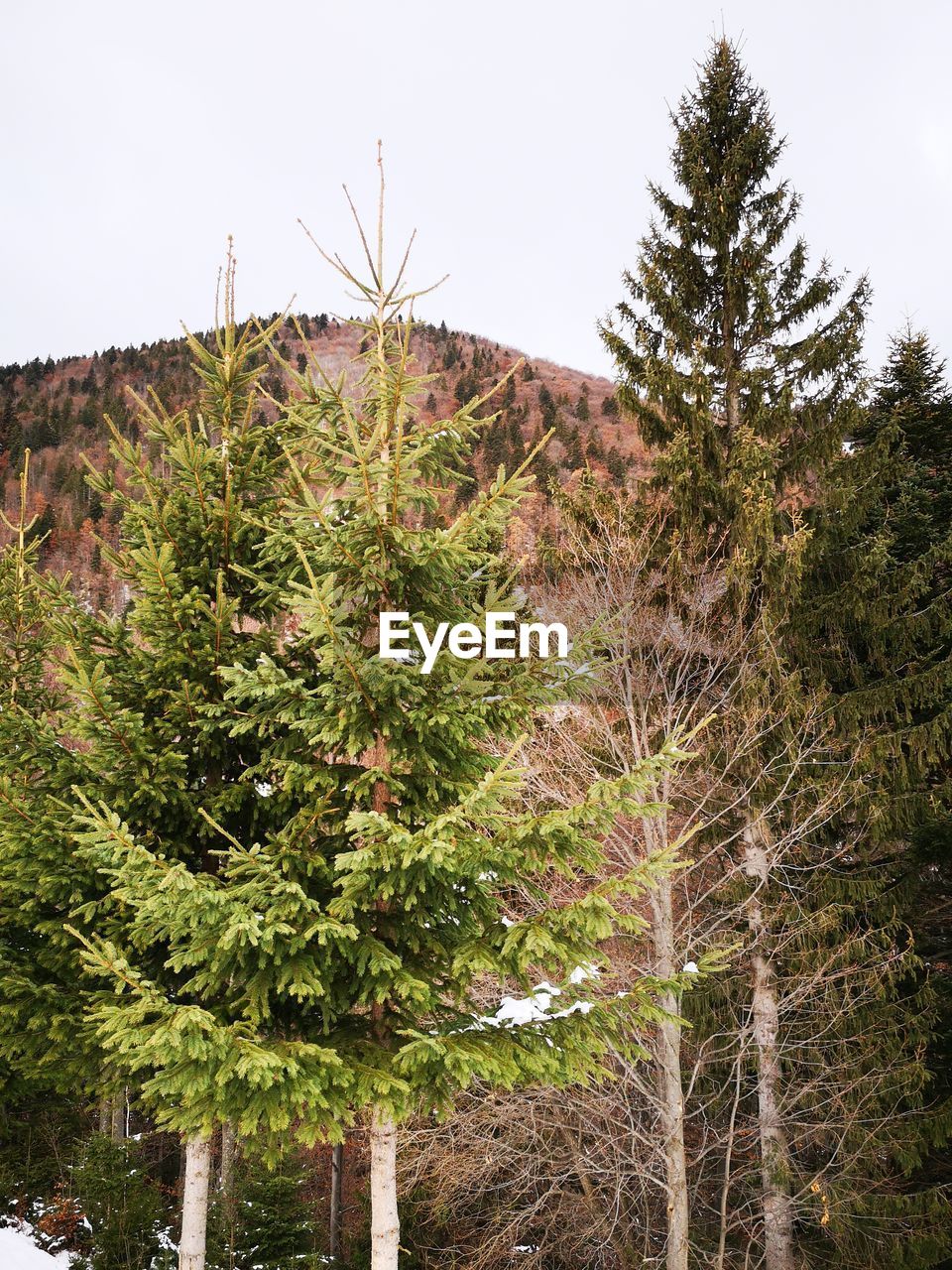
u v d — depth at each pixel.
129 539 6.90
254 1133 5.17
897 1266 9.23
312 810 5.80
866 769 10.11
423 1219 12.31
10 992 6.20
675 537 10.88
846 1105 9.75
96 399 118.56
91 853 4.84
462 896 6.16
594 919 5.25
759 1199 10.45
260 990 5.34
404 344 5.52
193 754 6.84
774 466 11.51
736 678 10.27
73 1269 10.38
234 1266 11.25
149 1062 4.56
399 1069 5.54
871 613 10.72
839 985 10.07
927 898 12.08
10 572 9.39
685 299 12.60
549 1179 10.25
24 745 6.57
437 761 6.21
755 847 10.38
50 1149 13.39
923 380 15.26
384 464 5.42
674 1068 9.05
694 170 12.51
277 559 6.33
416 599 6.31
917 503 13.74
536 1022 5.92
